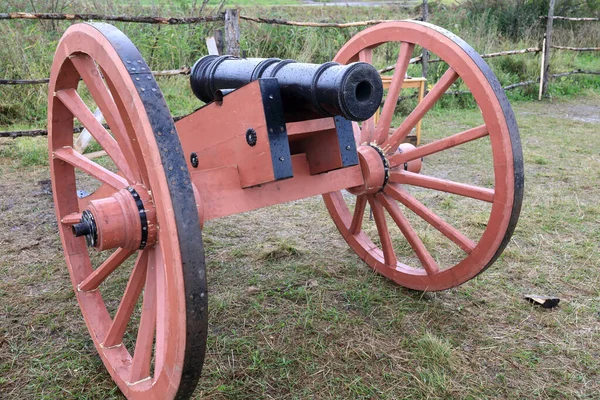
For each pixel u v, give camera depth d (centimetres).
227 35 452
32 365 188
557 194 365
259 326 212
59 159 193
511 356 194
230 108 162
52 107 184
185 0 723
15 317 218
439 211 337
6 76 527
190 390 131
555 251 279
